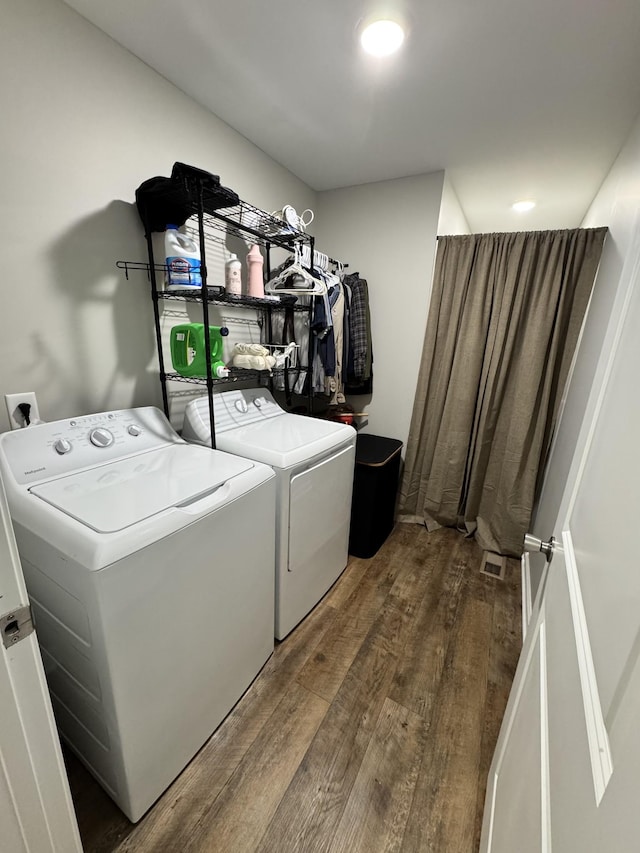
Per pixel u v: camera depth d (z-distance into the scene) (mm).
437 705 1369
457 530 2602
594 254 1969
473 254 2207
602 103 1529
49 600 933
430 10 1143
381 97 1573
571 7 1105
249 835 1002
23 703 560
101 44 1273
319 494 1626
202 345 1543
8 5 1050
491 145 1900
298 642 1622
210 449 1453
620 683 378
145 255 1540
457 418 2387
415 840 1005
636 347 586
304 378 2256
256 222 1854
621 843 285
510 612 1848
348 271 2582
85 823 1009
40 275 1229
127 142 1402
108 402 1494
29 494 1021
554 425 2184
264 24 1222
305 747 1217
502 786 862
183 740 1107
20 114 1114
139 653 906
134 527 885
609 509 539
